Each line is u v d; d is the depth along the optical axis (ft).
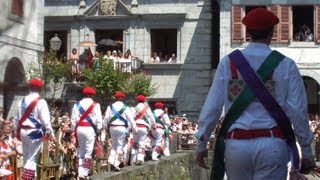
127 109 47.78
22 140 33.68
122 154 47.88
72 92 86.17
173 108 110.63
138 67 106.93
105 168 47.32
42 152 36.27
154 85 101.91
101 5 111.75
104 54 107.24
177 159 46.14
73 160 44.83
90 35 112.16
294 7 105.40
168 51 112.88
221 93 14.26
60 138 43.14
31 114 33.50
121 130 47.32
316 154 79.00
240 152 13.62
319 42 102.94
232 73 14.10
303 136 13.79
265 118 13.78
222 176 14.21
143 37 111.55
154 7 111.45
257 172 13.64
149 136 59.57
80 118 42.11
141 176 35.45
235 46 103.50
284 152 13.64
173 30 112.78
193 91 110.01
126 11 111.55
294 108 13.73
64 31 111.86
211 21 110.42
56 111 48.67
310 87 107.55
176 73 110.52
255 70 13.97
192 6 110.73
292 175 13.61
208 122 14.32
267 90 13.83
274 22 14.42
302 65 102.22
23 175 33.76
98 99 89.04
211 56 110.22
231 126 13.98
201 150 14.65
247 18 14.52
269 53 14.17
